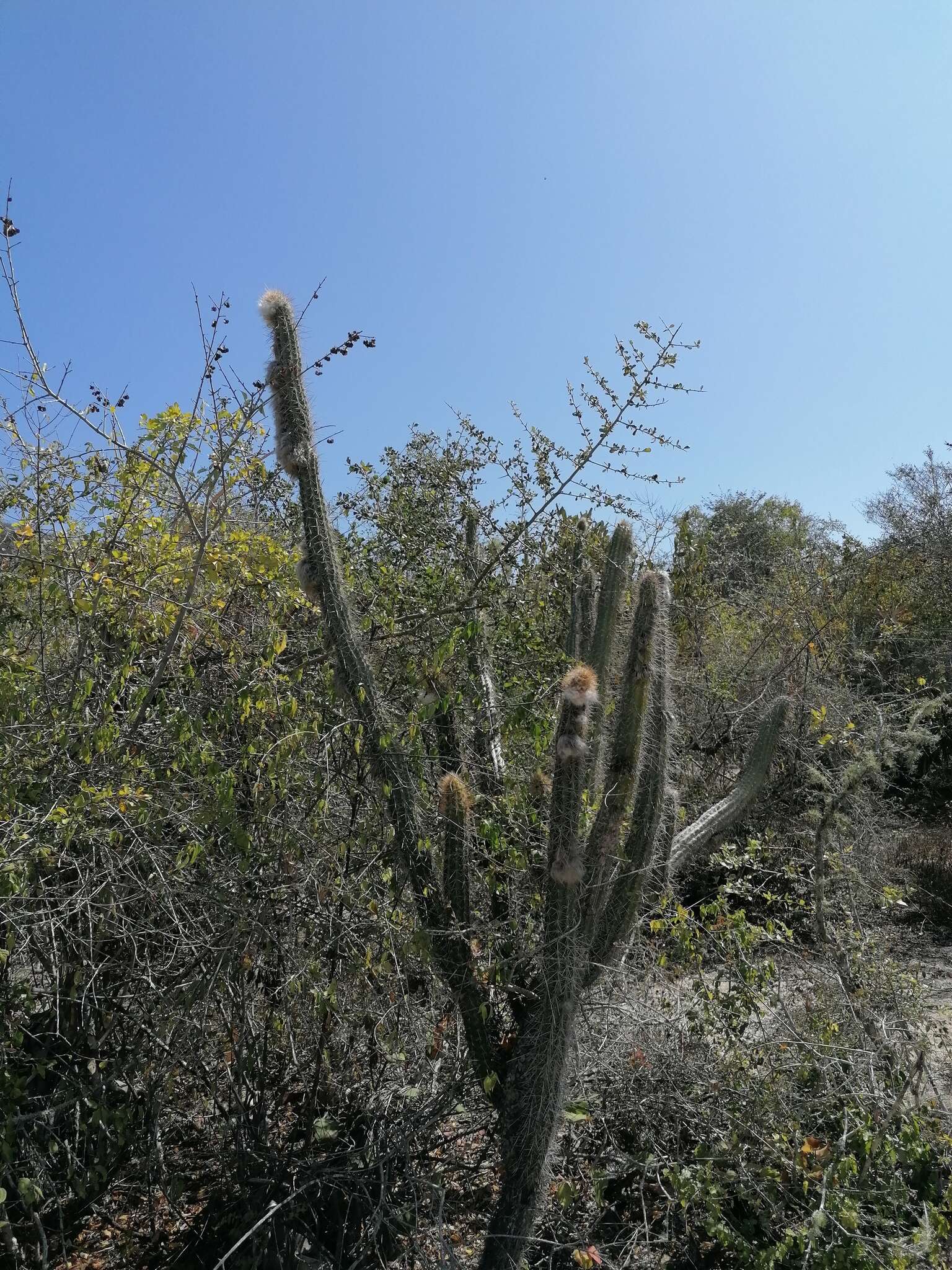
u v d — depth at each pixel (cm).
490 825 318
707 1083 358
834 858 530
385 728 327
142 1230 336
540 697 379
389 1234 318
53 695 335
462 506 566
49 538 349
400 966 333
